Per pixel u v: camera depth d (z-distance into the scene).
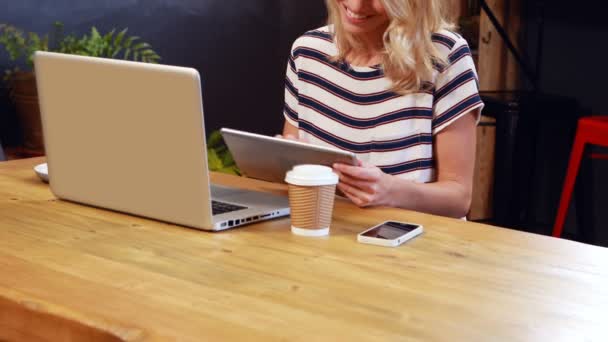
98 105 1.60
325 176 1.50
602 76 4.00
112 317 1.11
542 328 1.10
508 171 3.95
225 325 1.09
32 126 3.73
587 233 4.14
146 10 4.41
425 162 2.01
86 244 1.46
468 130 2.00
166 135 1.52
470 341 1.05
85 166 1.68
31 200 1.77
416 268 1.34
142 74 1.50
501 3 4.26
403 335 1.06
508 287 1.26
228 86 4.86
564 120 4.17
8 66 3.89
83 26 4.18
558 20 4.18
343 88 2.11
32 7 3.97
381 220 1.64
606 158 3.66
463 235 1.55
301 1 5.02
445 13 2.07
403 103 2.03
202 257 1.39
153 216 1.60
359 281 1.27
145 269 1.32
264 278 1.28
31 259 1.37
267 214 1.63
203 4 4.64
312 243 1.48
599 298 1.22
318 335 1.06
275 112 5.14
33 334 1.17
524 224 4.16
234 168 4.02
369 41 2.08
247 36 4.89
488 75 4.29
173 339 1.04
